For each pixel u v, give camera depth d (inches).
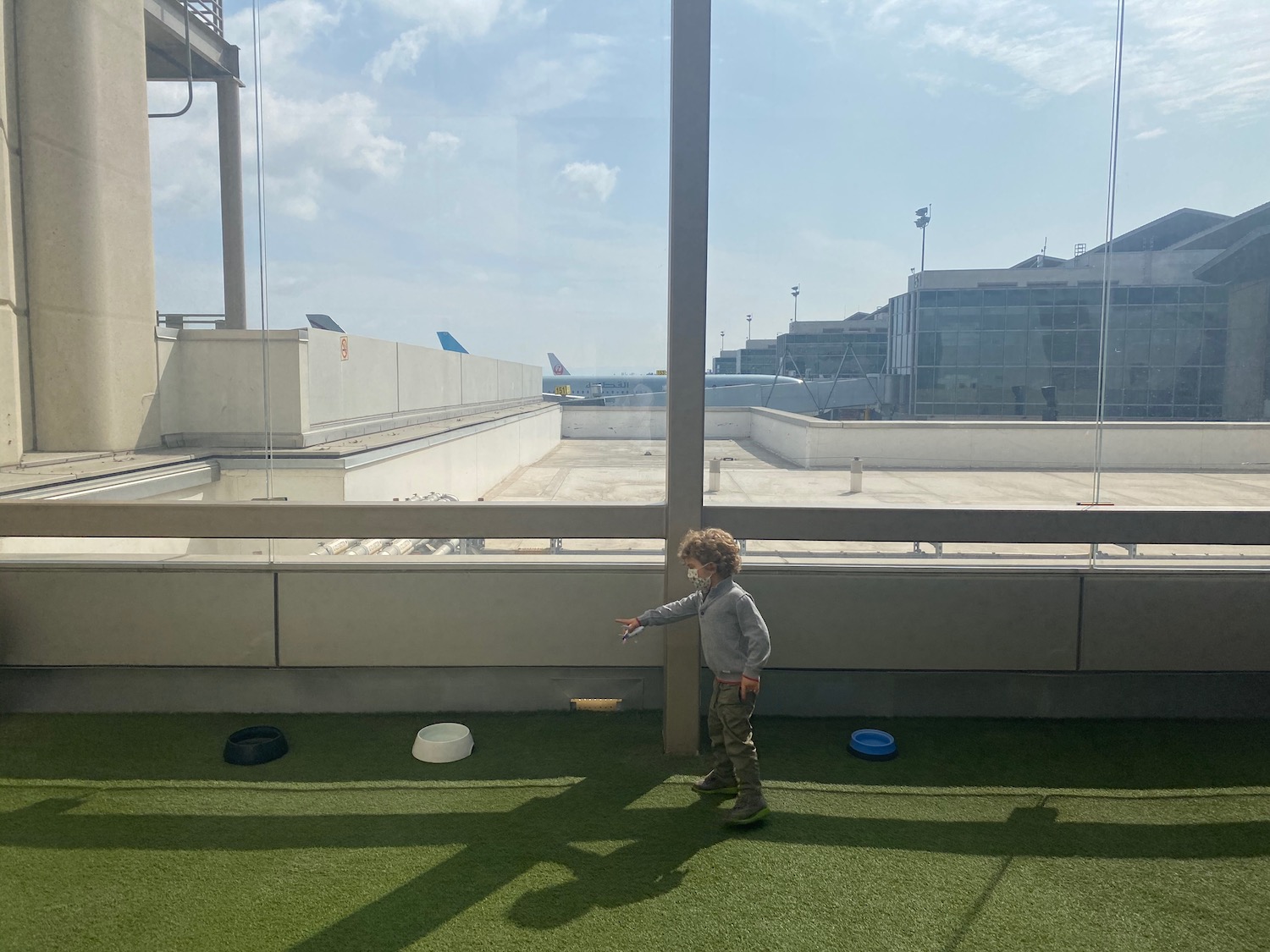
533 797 149.2
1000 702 188.5
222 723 181.8
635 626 144.6
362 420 186.2
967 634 185.9
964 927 112.3
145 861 126.6
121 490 183.0
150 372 187.3
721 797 150.2
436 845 132.2
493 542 185.2
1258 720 188.5
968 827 140.3
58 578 183.2
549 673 187.0
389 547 186.7
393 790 151.5
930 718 188.4
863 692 187.9
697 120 161.0
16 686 186.2
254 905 115.3
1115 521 168.2
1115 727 183.9
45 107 185.8
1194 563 189.2
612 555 186.4
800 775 159.5
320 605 183.8
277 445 187.6
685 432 165.0
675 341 163.6
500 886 120.8
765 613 185.3
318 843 132.7
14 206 184.5
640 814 143.5
